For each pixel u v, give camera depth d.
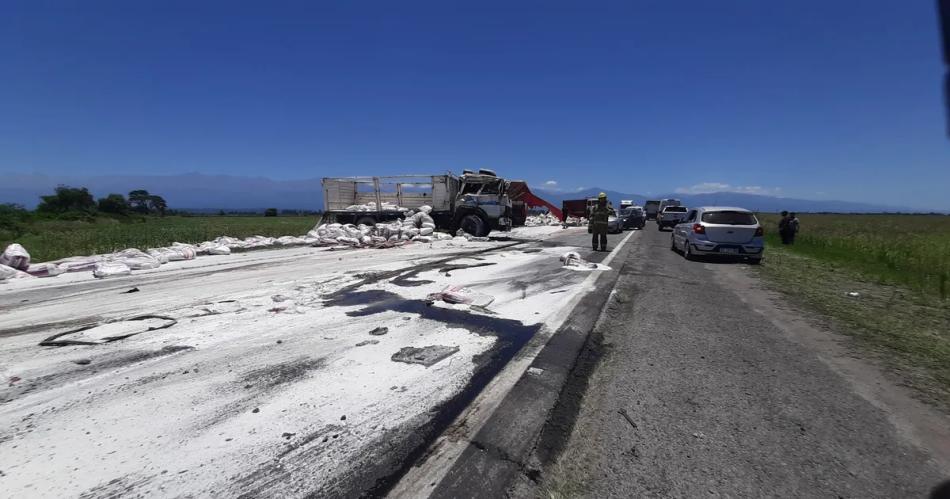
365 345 4.17
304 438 2.53
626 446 2.51
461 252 12.17
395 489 2.10
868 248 12.55
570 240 16.89
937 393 3.27
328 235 14.84
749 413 2.92
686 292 7.02
